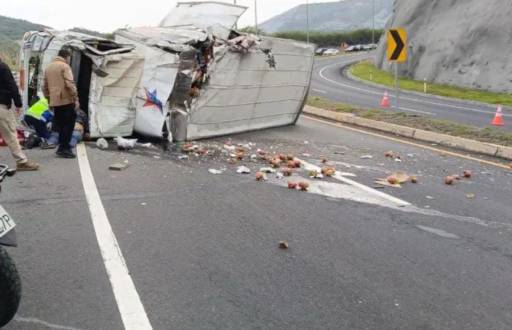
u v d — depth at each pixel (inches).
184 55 410.9
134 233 209.5
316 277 175.0
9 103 296.5
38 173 302.7
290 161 349.4
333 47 3855.8
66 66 338.6
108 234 207.0
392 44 625.0
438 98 1039.0
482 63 1219.2
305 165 350.0
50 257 183.2
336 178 316.2
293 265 184.1
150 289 161.8
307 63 526.9
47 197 255.0
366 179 316.8
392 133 517.0
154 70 408.5
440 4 1482.5
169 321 143.8
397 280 175.2
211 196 267.6
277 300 157.9
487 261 194.7
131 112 416.5
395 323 147.3
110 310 148.6
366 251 199.8
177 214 236.1
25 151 367.2
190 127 422.9
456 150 430.6
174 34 446.3
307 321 146.6
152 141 419.2
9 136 299.7
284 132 500.7
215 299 157.2
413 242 211.3
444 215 249.6
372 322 147.3
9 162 332.8
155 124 404.5
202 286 165.5
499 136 458.3
